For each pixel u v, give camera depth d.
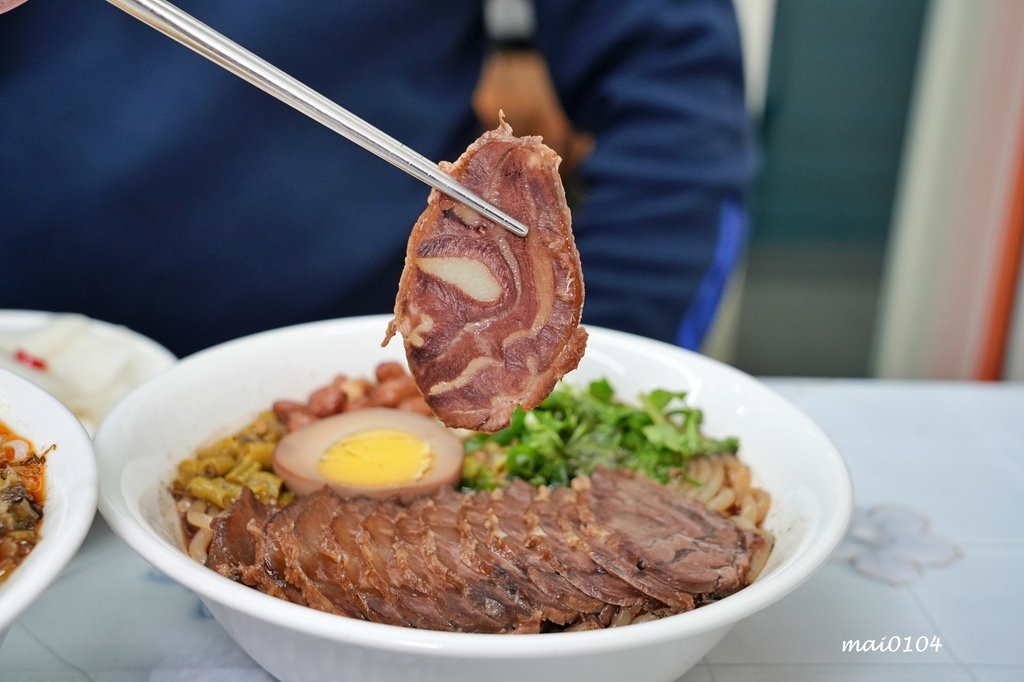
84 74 0.49
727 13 0.60
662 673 0.29
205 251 0.52
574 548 0.32
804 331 0.99
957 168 0.83
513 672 0.27
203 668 0.32
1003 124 0.80
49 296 0.52
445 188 0.29
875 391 0.49
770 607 0.35
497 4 0.68
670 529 0.33
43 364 0.42
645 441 0.39
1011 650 0.33
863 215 0.97
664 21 0.57
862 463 0.43
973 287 0.84
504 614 0.30
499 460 0.39
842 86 0.92
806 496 0.34
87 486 0.28
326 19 0.50
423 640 0.26
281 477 0.37
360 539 0.31
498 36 0.68
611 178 0.57
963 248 0.84
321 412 0.40
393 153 0.28
